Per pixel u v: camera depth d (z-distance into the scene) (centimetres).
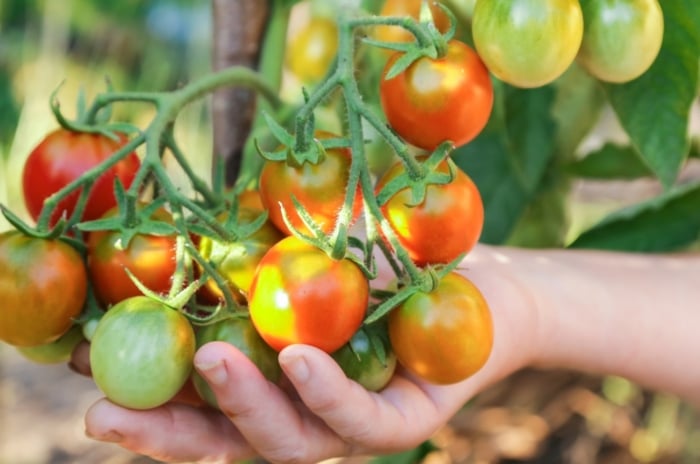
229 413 47
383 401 51
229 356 46
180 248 47
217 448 50
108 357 46
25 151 117
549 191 71
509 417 100
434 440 70
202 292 50
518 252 66
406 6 55
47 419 106
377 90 60
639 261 69
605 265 68
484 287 61
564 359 65
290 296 45
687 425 101
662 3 52
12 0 147
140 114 140
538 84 49
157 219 49
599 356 65
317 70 65
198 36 144
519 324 61
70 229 50
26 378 114
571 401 103
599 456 97
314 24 65
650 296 66
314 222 46
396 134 49
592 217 118
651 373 67
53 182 51
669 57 53
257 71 61
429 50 47
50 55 143
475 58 48
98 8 153
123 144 53
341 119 57
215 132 61
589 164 70
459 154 70
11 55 142
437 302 46
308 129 47
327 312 45
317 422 50
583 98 66
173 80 152
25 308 48
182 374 47
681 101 53
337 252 45
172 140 51
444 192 47
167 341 46
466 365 46
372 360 48
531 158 65
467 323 46
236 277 48
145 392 46
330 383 46
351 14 57
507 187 70
